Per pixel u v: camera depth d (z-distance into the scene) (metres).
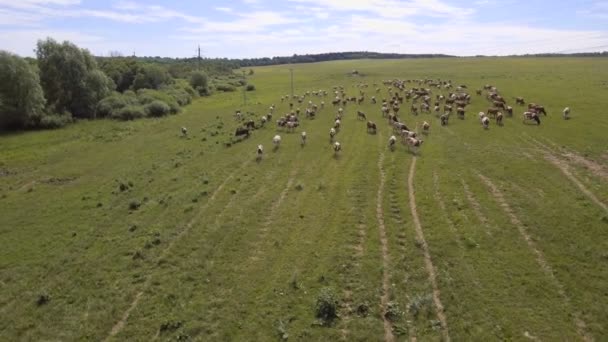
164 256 24.44
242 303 19.61
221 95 117.06
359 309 18.81
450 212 28.33
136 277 22.52
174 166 43.75
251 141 52.50
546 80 92.38
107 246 26.27
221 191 35.25
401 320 17.97
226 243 25.72
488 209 28.33
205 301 19.92
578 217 26.34
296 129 58.06
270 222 28.61
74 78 82.12
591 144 42.28
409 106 70.94
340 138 51.19
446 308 18.45
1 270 24.09
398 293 19.83
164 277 22.22
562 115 55.94
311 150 46.44
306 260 23.16
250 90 123.81
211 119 72.69
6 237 28.59
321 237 25.83
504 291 19.34
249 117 71.06
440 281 20.45
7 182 41.91
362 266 22.25
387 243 24.73
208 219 29.44
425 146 45.41
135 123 73.75
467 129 52.00
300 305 19.30
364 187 34.06
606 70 111.94
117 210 32.41
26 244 27.34
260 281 21.38
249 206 31.52
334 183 35.41
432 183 34.00
